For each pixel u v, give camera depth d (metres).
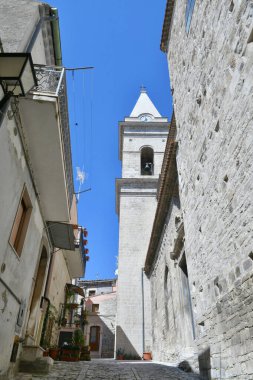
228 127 6.41
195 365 8.39
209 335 7.21
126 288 21.64
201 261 8.07
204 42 8.34
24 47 7.14
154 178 27.11
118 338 19.69
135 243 23.83
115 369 9.59
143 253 23.36
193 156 9.28
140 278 22.11
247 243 5.41
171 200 14.48
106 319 30.12
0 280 6.00
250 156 5.36
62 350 11.47
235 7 6.16
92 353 28.28
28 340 8.88
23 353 8.05
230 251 6.15
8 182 6.23
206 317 7.46
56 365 9.34
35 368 7.84
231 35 6.34
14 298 6.98
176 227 12.76
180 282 12.23
